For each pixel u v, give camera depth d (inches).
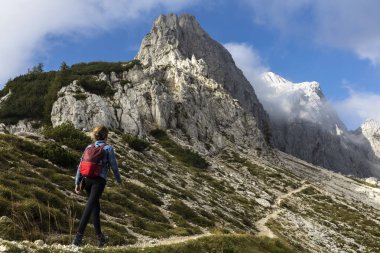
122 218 1231.5
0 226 733.3
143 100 4911.4
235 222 2111.2
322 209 3927.2
